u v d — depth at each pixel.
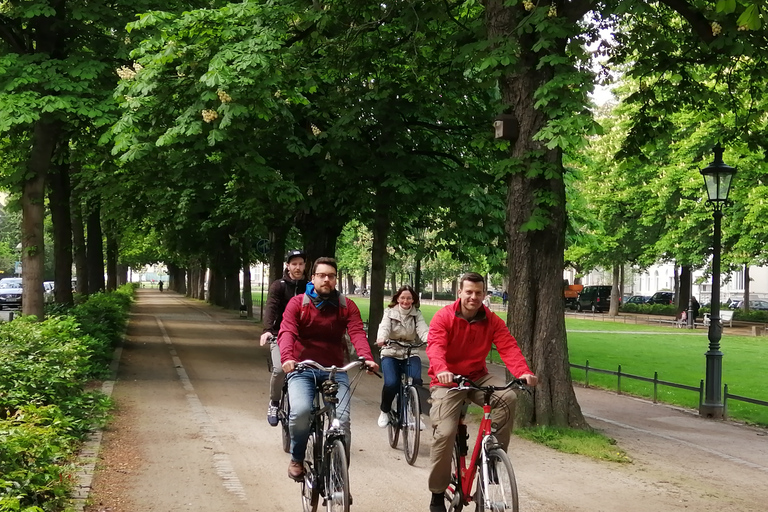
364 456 8.75
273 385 8.45
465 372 6.06
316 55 15.70
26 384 8.18
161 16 13.60
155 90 13.66
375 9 14.15
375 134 18.55
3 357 8.41
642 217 42.31
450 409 5.82
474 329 5.97
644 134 13.61
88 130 17.56
